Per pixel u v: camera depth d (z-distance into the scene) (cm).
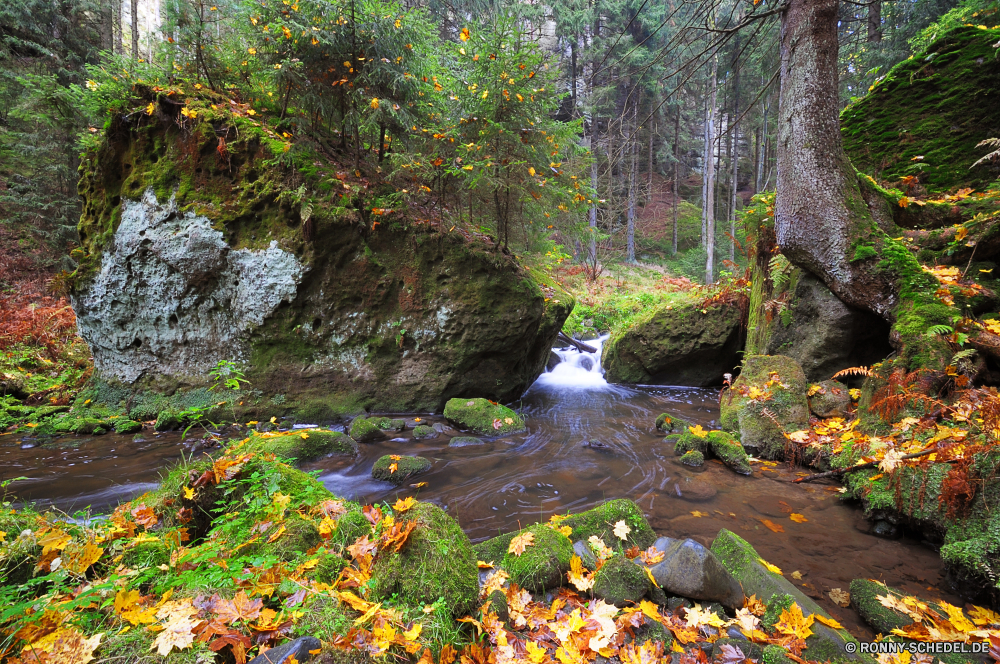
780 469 461
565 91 674
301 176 594
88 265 613
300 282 590
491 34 609
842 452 420
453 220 686
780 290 639
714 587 235
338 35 582
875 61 1182
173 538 239
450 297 649
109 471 445
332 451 485
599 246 1952
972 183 625
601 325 1381
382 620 175
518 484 427
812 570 290
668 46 664
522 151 646
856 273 512
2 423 564
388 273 631
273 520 248
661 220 2706
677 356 873
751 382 572
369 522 256
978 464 297
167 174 589
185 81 618
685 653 198
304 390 617
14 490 402
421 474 447
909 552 312
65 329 839
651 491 411
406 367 648
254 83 660
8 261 1023
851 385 554
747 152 3148
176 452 498
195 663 147
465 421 597
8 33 1122
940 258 515
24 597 184
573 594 236
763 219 712
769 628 218
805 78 526
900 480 333
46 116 939
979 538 264
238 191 593
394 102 619
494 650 186
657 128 2508
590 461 489
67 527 229
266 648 157
